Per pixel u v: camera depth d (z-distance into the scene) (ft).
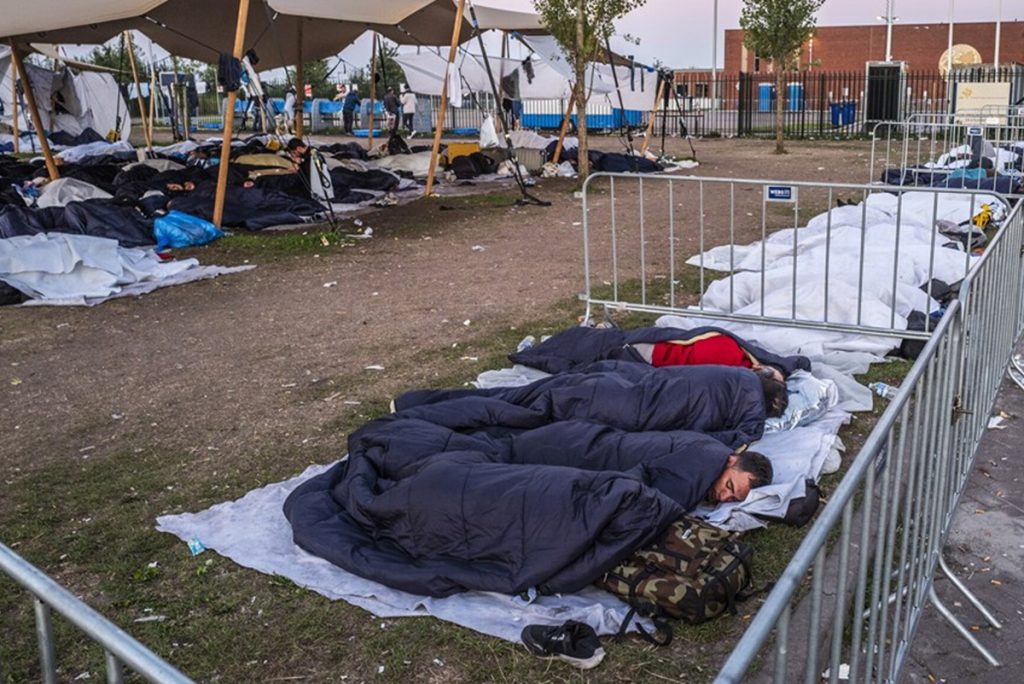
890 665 10.20
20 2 46.11
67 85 93.81
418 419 16.48
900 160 73.15
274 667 11.58
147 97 120.78
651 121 73.72
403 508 13.20
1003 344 18.10
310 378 22.59
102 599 13.19
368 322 27.66
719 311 23.97
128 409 21.01
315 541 13.70
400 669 11.42
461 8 53.88
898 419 9.50
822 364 20.53
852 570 12.66
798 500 14.30
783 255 31.37
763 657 11.29
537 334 25.40
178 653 11.89
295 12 44.68
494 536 12.64
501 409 16.83
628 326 26.12
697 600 11.84
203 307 30.30
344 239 41.55
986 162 48.11
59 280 31.78
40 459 18.44
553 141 73.61
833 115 112.47
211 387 22.27
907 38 184.14
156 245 39.99
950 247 30.63
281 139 51.90
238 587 13.29
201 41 60.59
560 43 64.69
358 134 115.55
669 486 14.05
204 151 66.59
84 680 11.50
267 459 17.88
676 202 51.37
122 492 16.74
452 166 65.36
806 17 81.76
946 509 13.03
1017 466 16.81
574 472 12.83
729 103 151.02
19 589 13.66
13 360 24.98
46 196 46.60
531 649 11.52
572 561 12.30
